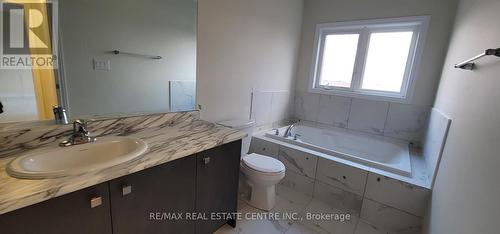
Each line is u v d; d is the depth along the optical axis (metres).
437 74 2.24
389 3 2.40
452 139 1.36
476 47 1.27
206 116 1.95
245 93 2.33
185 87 1.74
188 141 1.30
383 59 2.61
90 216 0.88
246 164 1.89
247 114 2.42
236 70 2.15
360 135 2.72
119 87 1.40
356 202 1.92
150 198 1.09
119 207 0.97
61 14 1.13
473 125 1.07
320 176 2.10
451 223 1.07
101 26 1.27
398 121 2.54
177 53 1.64
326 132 2.87
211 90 1.94
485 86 1.01
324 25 2.85
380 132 2.67
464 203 0.97
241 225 1.76
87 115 1.30
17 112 1.08
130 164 0.95
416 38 2.37
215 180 1.45
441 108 1.87
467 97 1.24
